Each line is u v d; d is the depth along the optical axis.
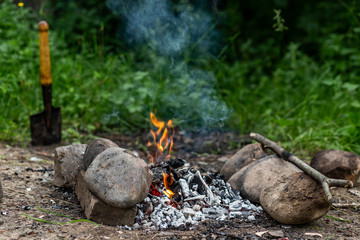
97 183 2.82
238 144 5.65
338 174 3.81
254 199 3.28
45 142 5.09
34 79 5.98
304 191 2.88
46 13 7.63
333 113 6.11
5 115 5.39
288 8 8.74
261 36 8.91
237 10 8.83
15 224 2.79
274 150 3.49
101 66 6.76
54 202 3.25
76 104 6.07
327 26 8.38
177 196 3.25
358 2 8.00
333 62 7.38
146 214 3.03
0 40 6.39
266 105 7.14
